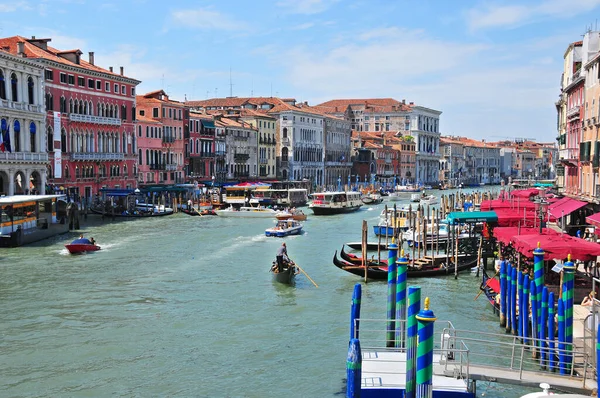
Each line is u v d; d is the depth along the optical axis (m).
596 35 39.59
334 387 15.45
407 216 48.78
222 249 36.84
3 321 20.84
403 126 134.62
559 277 20.91
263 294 24.89
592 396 12.05
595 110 34.53
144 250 36.00
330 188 102.62
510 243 25.17
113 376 16.09
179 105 76.12
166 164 73.75
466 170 162.38
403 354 15.01
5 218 37.28
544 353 15.64
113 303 23.30
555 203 34.66
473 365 14.31
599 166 32.84
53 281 26.97
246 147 90.38
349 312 22.23
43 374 16.20
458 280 27.78
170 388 15.37
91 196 60.66
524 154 194.62
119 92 65.19
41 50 56.25
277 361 17.20
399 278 15.85
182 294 24.81
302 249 37.75
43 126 52.62
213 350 18.09
